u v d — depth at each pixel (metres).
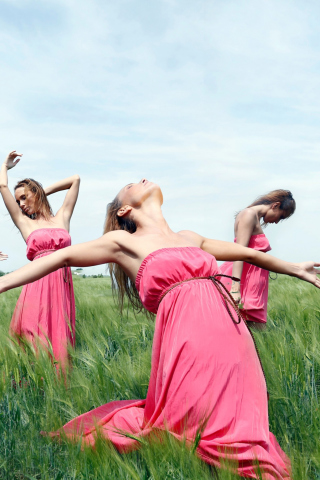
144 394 2.94
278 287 7.29
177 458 1.92
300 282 7.92
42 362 3.10
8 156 4.35
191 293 2.19
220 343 2.09
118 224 2.65
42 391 3.09
